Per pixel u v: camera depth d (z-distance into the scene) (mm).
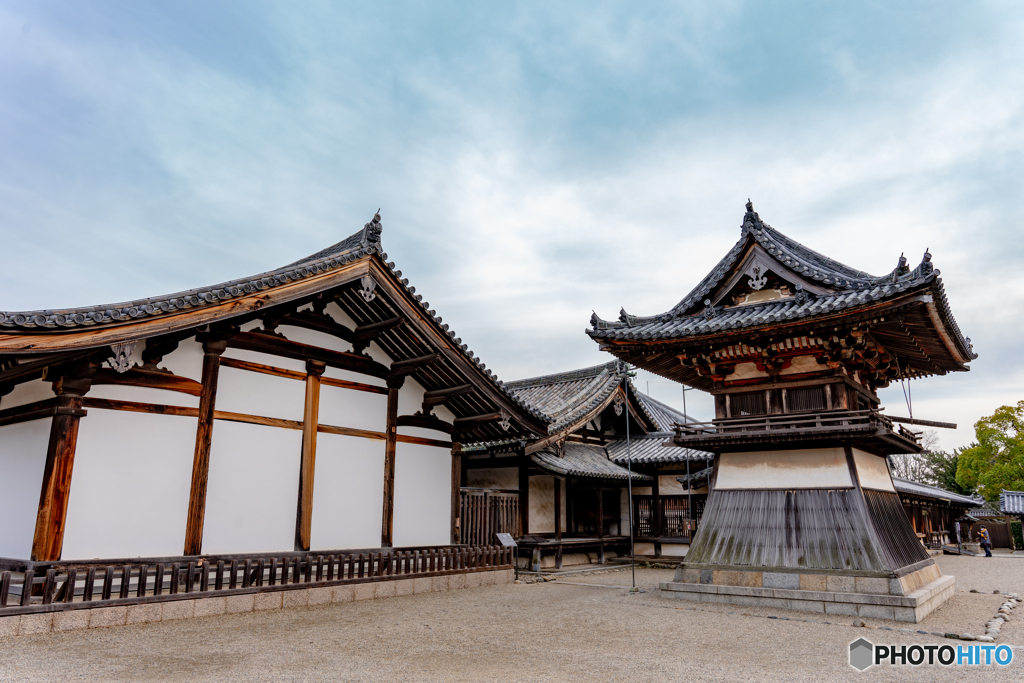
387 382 14102
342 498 12641
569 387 26047
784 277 12758
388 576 12727
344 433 12906
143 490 9602
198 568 9875
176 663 6633
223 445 10719
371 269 11867
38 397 9844
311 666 6656
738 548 12469
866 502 11859
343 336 13141
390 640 8195
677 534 23469
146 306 8758
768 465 12992
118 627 8391
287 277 10484
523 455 20078
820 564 11484
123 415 9562
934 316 11250
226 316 9789
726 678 6504
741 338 12539
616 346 13828
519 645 8062
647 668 6883
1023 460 42406
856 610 10625
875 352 12922
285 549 11391
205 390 10531
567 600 12531
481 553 15375
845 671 6934
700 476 21828
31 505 9195
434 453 15180
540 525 20531
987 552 32375
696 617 10469
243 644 7676
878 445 12961
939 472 62594
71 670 6215
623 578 17969
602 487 23109
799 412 12781
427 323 12938
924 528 34125
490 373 14320
